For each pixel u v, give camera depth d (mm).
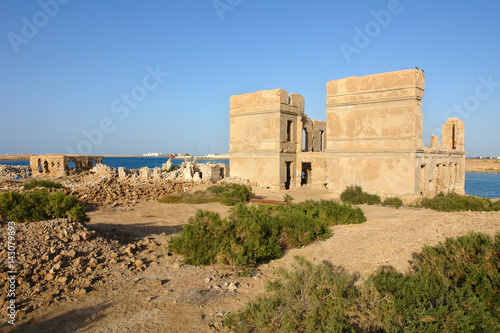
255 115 34750
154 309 7398
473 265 7023
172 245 11883
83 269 9547
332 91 28312
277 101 33094
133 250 11820
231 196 25734
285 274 7852
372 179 26344
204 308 7484
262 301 7047
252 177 35125
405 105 24766
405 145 24797
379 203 24094
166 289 8609
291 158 35250
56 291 8094
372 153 26328
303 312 6547
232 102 36625
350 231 14062
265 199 27172
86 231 11594
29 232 10367
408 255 8945
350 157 27469
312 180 35375
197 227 11734
